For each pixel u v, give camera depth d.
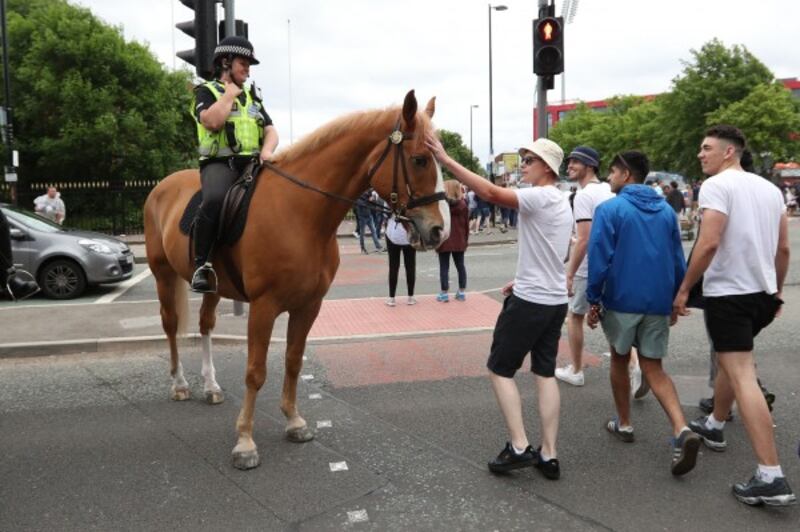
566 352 7.02
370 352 7.09
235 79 4.54
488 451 4.46
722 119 35.19
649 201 4.16
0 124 19.67
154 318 8.53
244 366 6.63
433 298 10.37
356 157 4.06
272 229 4.11
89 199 23.62
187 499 3.80
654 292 4.04
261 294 4.19
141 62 26.06
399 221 3.92
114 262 11.12
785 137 35.19
